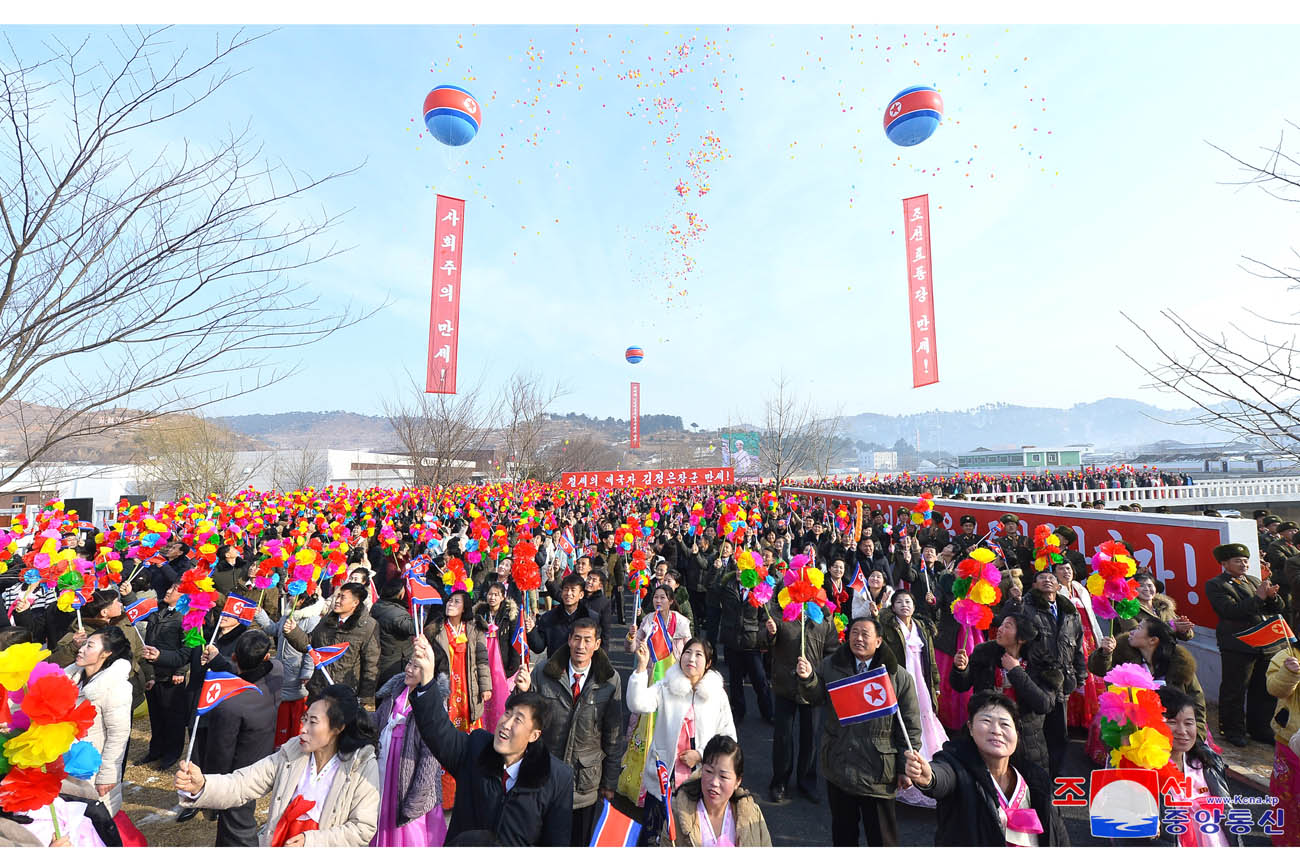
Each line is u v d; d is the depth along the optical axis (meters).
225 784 3.02
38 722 2.24
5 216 2.88
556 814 2.94
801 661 4.19
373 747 3.21
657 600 5.60
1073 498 23.42
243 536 11.15
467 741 3.15
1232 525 7.11
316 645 5.38
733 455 55.41
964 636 6.02
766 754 6.30
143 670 5.65
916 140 7.68
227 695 3.08
